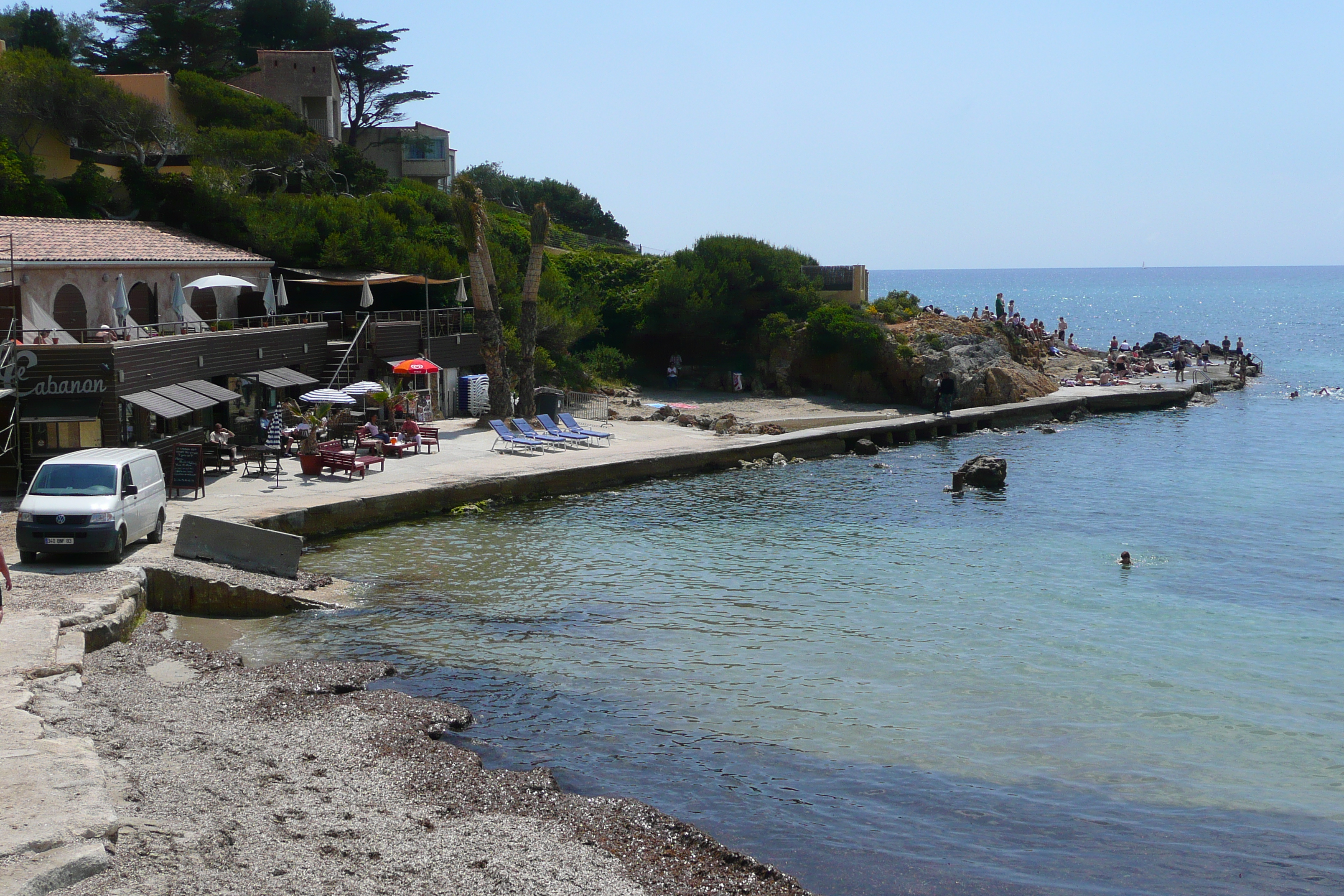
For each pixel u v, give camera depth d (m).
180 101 58.38
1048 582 24.20
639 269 66.12
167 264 38.25
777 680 17.62
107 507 20.45
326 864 10.27
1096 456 43.81
